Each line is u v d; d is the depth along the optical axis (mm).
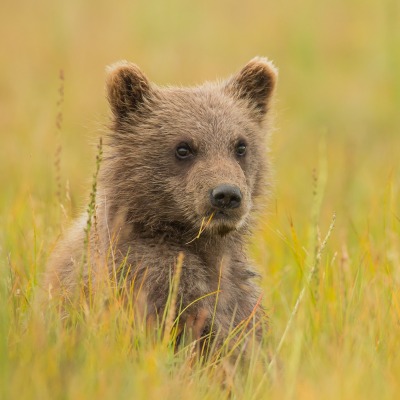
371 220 15469
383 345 10984
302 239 14859
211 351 10656
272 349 11375
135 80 12578
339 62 34156
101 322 10227
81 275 10844
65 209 13414
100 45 33594
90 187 12812
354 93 30297
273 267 14328
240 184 11648
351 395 9039
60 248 12234
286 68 32562
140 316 10789
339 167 22234
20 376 8961
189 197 11719
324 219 17422
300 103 29797
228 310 11711
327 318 11875
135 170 12023
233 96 13195
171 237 11773
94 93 28641
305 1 38250
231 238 12141
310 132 27703
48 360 9344
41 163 20656
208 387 10039
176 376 9672
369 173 21281
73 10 36906
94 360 9422
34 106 26906
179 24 35594
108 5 38375
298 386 9438
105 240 11555
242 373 10867
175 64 30703
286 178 21266
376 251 13648
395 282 12758
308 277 11641
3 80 30469
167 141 12117
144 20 35531
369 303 11977
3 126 24891
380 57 31766
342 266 12734
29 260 12609
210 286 11578
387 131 28016
